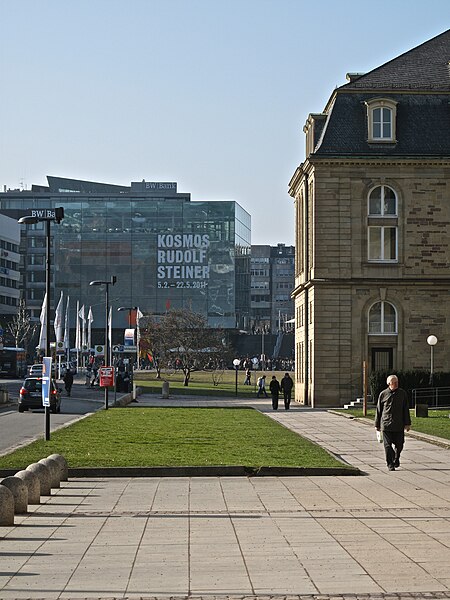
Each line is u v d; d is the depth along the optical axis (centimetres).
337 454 3098
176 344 11838
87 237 16888
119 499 2056
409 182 6438
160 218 16925
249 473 2494
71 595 1168
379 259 6462
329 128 6462
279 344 17962
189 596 1158
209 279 16888
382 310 6469
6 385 9581
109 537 1578
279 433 3806
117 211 16912
